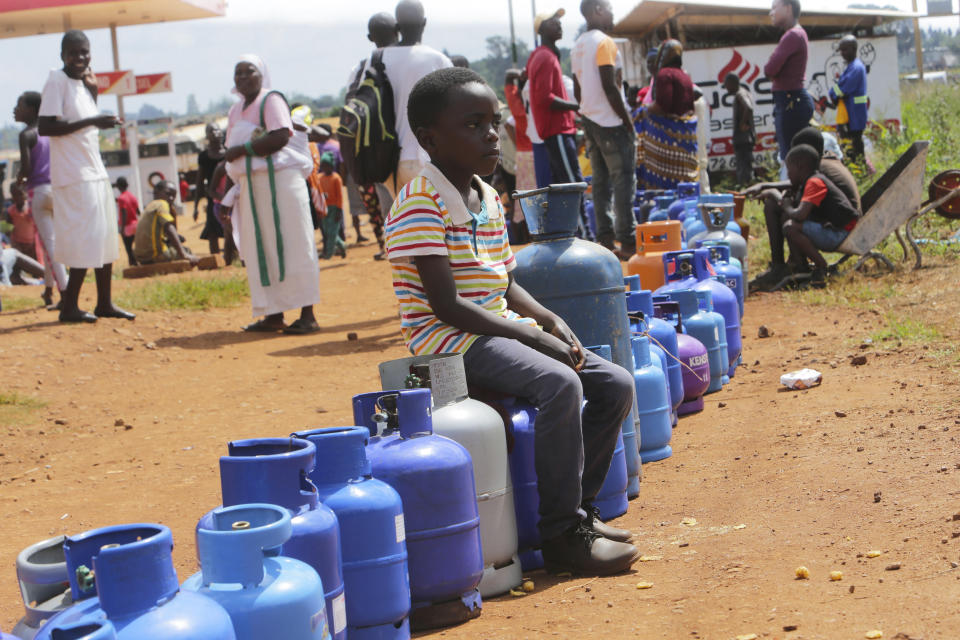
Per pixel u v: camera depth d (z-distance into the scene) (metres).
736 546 3.67
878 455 4.46
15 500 5.31
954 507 3.61
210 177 17.53
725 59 18.47
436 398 3.48
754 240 12.04
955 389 5.35
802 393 5.97
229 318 10.63
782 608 2.96
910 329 6.96
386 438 3.31
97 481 5.60
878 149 16.61
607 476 4.23
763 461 4.75
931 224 10.59
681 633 2.89
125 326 9.72
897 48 19.28
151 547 2.23
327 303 11.72
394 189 8.63
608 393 3.72
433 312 3.69
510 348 3.59
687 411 6.05
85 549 2.32
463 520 3.26
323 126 16.22
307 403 7.05
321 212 15.66
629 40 22.42
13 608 3.76
